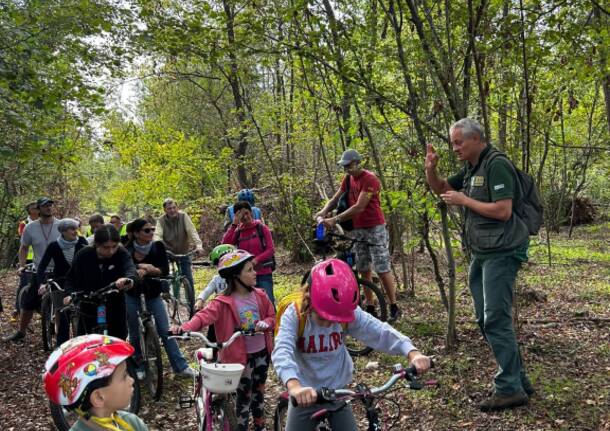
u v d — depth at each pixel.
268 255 6.77
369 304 7.42
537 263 12.12
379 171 7.15
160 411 5.55
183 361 6.20
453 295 6.20
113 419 2.33
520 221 4.70
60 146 8.93
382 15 6.47
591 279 10.30
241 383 4.49
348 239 7.21
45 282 7.57
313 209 13.71
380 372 5.99
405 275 9.38
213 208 15.94
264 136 13.12
